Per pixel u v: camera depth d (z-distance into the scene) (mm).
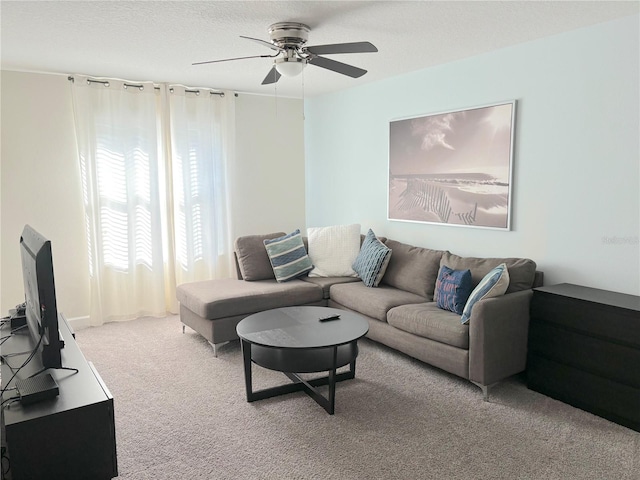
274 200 5781
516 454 2379
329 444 2486
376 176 4945
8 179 4195
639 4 2680
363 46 2705
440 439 2521
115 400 3021
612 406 2684
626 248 3018
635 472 2225
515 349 3084
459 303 3363
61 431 1750
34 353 2217
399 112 4586
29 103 4219
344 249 4672
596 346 2736
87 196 4430
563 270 3365
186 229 4996
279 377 3371
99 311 4570
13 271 4273
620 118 2982
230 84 4898
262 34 3154
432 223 4328
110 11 2707
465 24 3010
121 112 4559
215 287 4199
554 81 3303
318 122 5746
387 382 3252
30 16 2783
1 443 1907
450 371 3146
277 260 4504
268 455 2393
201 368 3545
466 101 3928
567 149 3271
